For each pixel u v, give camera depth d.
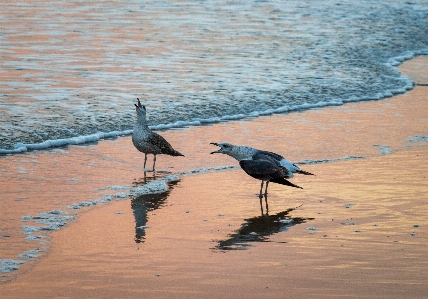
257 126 20.75
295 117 22.11
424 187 14.91
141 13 41.22
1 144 17.31
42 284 9.52
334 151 17.98
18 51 29.66
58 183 14.59
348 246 11.26
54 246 10.98
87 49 30.80
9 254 10.56
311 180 15.38
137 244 11.22
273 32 37.31
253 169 14.05
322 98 24.81
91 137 18.59
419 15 46.00
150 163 16.73
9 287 9.38
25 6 41.94
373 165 16.67
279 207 13.55
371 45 35.78
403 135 19.94
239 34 36.16
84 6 42.84
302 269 10.24
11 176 14.88
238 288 9.52
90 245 11.09
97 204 13.34
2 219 12.13
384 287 9.60
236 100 23.58
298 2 48.62
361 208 13.44
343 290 9.48
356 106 24.09
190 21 39.34
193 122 20.84
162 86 24.92
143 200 13.74
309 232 12.00
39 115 20.19
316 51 33.16
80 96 22.86
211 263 10.45
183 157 17.33
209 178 15.64
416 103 24.78
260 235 11.82
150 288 9.48
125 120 20.52
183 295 9.26
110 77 25.91
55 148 17.56
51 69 26.67
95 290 9.37
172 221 12.51
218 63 29.36
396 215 12.98
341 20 42.53
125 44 32.31
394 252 10.98
